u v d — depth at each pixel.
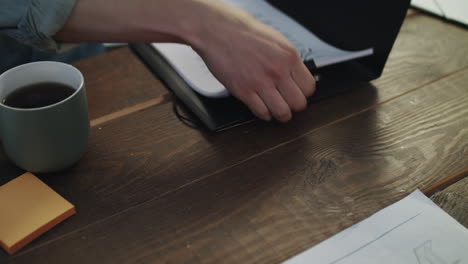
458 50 0.69
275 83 0.50
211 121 0.52
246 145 0.50
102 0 0.45
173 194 0.44
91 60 0.63
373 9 0.57
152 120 0.53
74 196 0.43
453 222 0.41
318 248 0.39
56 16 0.44
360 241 0.40
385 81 0.61
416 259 0.38
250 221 0.41
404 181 0.46
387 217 0.42
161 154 0.48
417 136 0.52
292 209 0.43
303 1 0.66
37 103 0.42
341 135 0.52
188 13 0.48
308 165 0.48
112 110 0.54
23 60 0.73
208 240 0.40
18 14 0.44
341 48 0.64
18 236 0.38
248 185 0.45
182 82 0.58
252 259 0.38
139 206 0.43
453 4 0.80
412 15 0.78
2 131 0.41
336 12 0.61
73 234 0.40
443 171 0.47
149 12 0.47
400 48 0.69
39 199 0.41
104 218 0.41
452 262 0.38
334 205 0.43
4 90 0.43
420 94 0.59
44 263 0.37
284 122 0.53
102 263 0.38
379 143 0.51
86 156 0.48
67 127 0.41
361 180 0.46
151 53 0.64
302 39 0.63
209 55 0.49
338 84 0.59
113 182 0.45
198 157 0.48
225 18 0.49
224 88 0.54
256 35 0.49
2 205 0.41
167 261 0.38
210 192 0.44
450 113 0.56
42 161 0.42
